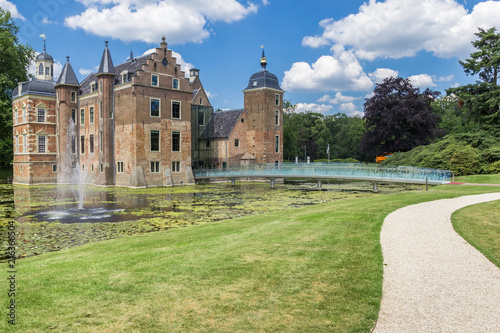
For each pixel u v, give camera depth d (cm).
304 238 1091
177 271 802
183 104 4484
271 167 4847
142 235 1404
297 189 3831
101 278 767
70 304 640
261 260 871
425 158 3734
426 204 1692
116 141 4278
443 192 2198
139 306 629
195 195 3266
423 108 5272
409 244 986
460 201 1753
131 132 4056
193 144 5275
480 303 615
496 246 952
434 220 1298
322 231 1179
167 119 4319
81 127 4672
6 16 4712
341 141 10088
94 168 4441
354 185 4284
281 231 1216
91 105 4459
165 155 4303
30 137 4634
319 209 1739
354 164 4256
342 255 895
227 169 4581
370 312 588
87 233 1662
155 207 2497
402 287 688
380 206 1673
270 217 1616
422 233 1109
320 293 667
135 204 2658
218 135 5281
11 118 4694
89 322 575
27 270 850
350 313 588
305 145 9212
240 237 1147
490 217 1314
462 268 788
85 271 821
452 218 1319
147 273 792
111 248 1123
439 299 633
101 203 2727
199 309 614
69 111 4684
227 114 5541
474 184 2705
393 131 5428
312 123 10550
